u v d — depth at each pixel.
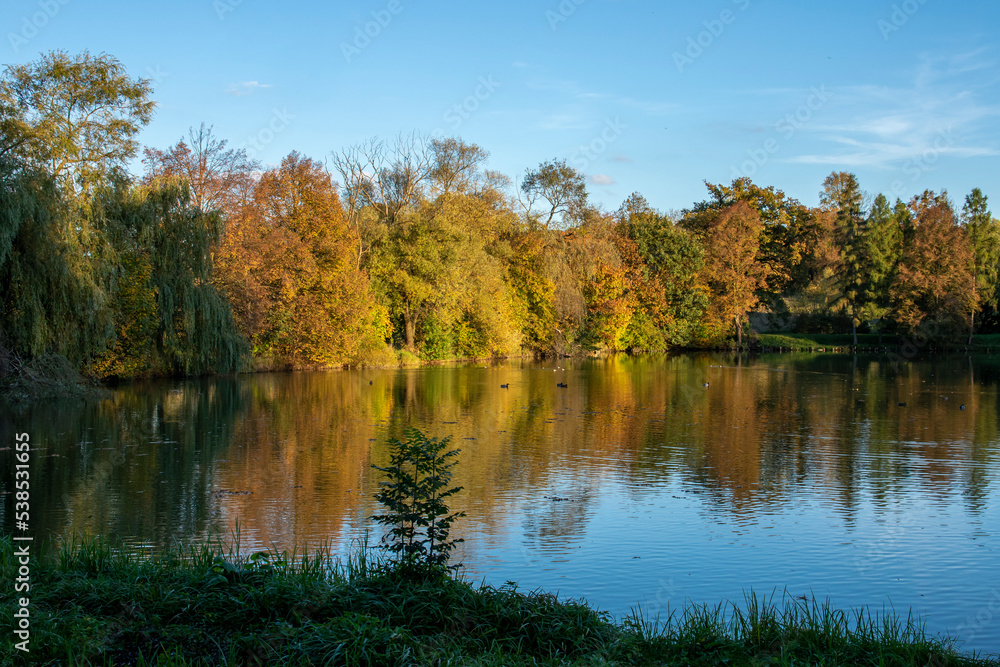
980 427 21.34
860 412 24.66
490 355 55.84
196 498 12.93
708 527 11.45
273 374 39.38
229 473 14.94
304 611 6.52
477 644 6.06
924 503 12.96
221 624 6.30
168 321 31.70
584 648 6.16
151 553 9.80
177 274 31.98
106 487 13.72
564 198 58.50
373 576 7.46
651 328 66.88
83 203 26.53
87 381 28.12
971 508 12.62
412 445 7.58
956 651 6.79
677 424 21.91
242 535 10.80
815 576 9.38
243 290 37.06
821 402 27.44
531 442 18.73
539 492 13.62
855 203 72.69
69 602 6.51
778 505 12.79
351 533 10.89
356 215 48.97
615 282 61.94
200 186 38.66
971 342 66.50
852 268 68.12
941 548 10.49
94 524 11.34
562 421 22.44
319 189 43.97
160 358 33.81
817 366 48.12
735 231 68.56
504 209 57.94
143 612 6.39
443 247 49.62
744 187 75.62
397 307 49.97
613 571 9.50
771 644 6.54
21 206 23.06
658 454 17.22
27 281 24.59
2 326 24.88
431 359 51.38
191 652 5.81
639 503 12.86
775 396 29.48
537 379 37.44
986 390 31.88
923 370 44.00
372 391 30.91
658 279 67.12
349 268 44.50
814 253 71.94
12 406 24.25
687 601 8.49
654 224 68.50
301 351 43.19
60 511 12.08
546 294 56.88
